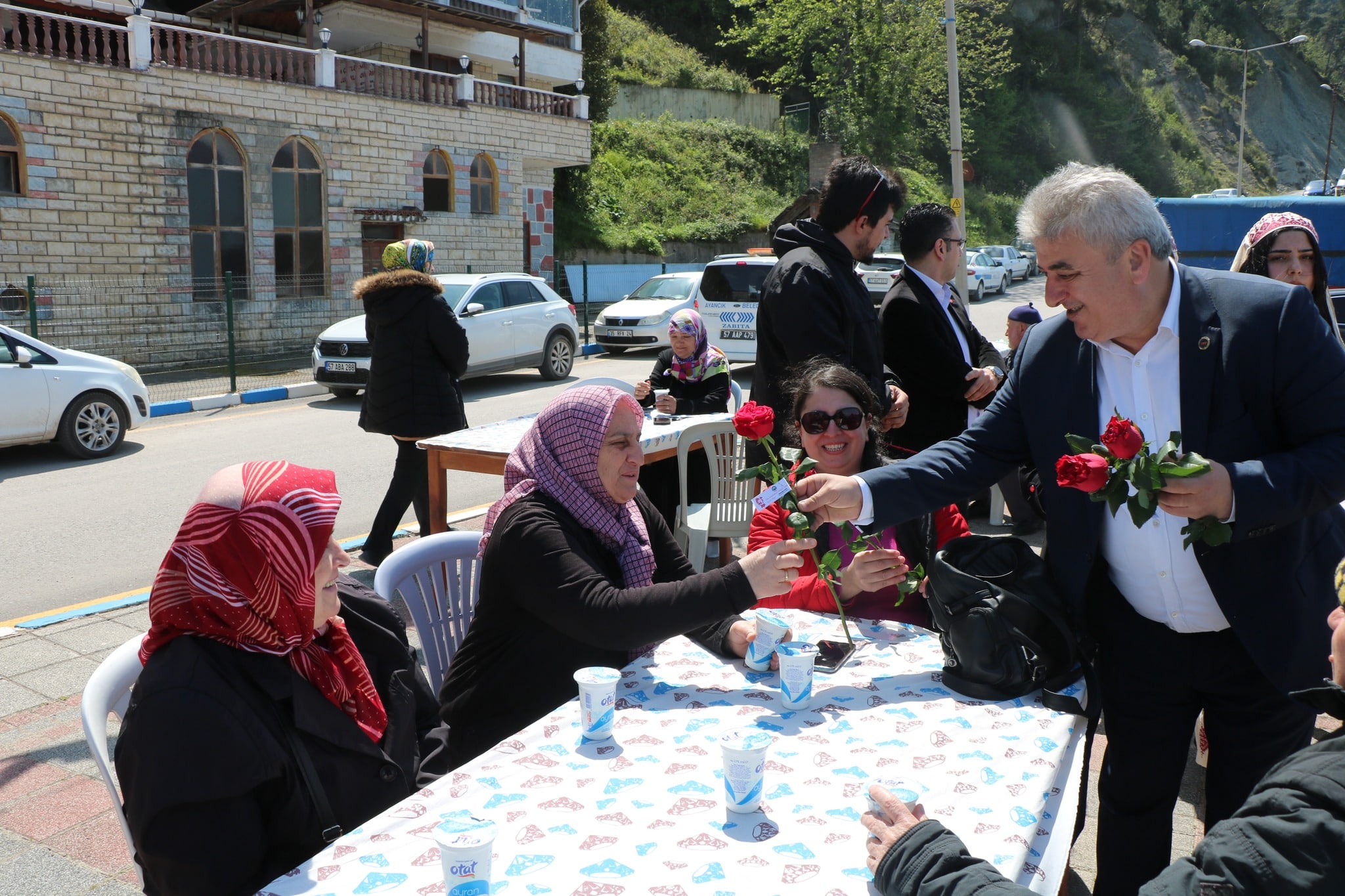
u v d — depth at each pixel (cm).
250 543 194
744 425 227
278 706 201
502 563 253
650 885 153
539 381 1540
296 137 1878
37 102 1537
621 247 2934
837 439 302
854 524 240
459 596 337
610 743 201
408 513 748
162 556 643
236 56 1892
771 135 4075
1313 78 9994
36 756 365
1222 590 211
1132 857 245
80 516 741
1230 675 226
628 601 232
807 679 214
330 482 211
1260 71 9250
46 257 1573
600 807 176
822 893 150
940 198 4494
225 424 1158
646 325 1741
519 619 257
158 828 183
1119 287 204
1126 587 233
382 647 239
